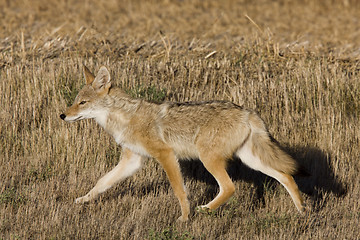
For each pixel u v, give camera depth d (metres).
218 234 10.14
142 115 10.97
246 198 11.90
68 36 23.27
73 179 12.32
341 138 14.08
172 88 16.78
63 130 13.90
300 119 14.84
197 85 17.47
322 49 22.23
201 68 18.36
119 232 9.76
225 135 10.63
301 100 15.61
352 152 13.81
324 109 15.11
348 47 22.80
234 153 10.86
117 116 11.20
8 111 14.82
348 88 15.97
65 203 11.19
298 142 14.17
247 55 20.53
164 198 11.48
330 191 12.85
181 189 10.84
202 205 11.25
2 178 12.34
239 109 10.80
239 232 10.11
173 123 10.88
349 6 35.19
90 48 21.09
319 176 13.43
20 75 16.56
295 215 10.64
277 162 10.70
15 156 13.69
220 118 10.66
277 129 14.55
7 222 9.89
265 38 22.86
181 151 11.09
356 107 15.62
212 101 11.05
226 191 10.72
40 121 15.00
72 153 13.45
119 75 16.78
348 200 11.75
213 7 33.91
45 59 19.53
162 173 13.05
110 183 11.58
